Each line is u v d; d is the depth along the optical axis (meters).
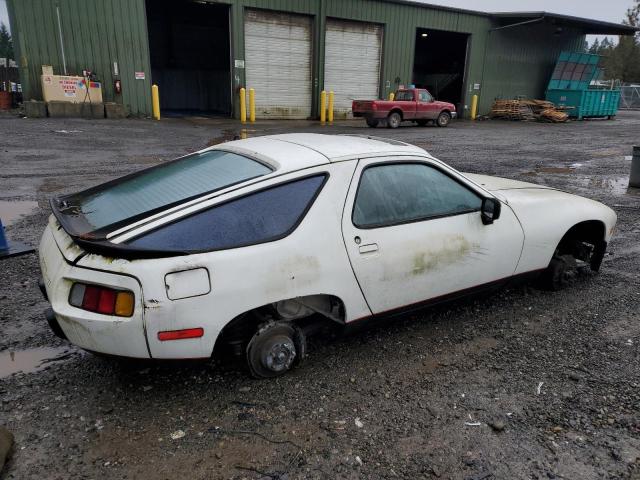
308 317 3.24
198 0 22.17
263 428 2.61
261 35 23.86
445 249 3.44
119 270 2.43
